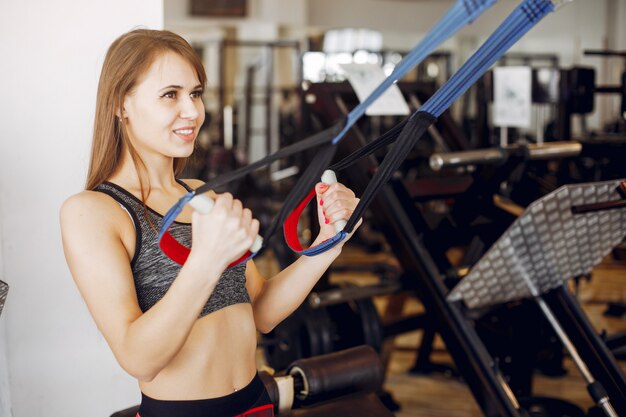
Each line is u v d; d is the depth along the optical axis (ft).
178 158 5.77
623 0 40.37
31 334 7.48
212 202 4.00
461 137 12.67
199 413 4.93
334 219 4.99
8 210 7.26
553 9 3.41
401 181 10.77
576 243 8.55
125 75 4.90
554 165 20.06
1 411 7.57
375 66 12.41
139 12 7.58
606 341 10.00
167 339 4.28
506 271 8.66
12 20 7.11
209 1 40.75
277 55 42.86
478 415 12.20
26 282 7.39
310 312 11.86
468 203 10.16
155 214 5.04
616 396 8.89
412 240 10.45
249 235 4.09
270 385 7.21
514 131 16.16
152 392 5.00
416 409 12.44
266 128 26.55
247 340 5.23
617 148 10.28
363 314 11.96
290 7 41.55
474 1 2.93
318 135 3.71
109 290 4.59
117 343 4.48
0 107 7.16
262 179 26.78
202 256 4.07
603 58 40.57
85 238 4.66
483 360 9.50
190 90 5.01
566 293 9.32
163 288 4.88
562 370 13.78
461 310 9.85
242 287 5.30
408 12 43.96
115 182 5.08
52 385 7.64
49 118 7.34
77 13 7.33
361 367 7.75
